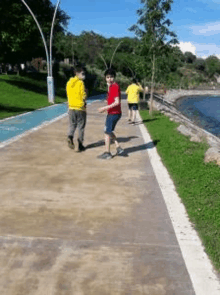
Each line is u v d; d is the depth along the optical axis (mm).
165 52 14016
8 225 3090
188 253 2684
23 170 4965
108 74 5672
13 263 2459
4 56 36469
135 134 8828
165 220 3316
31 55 41500
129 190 4195
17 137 7645
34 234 2926
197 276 2381
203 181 4504
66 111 14484
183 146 6926
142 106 20016
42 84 34781
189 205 3664
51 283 2242
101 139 7828
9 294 2119
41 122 10500
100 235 2951
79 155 6094
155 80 14664
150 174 4945
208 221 3238
